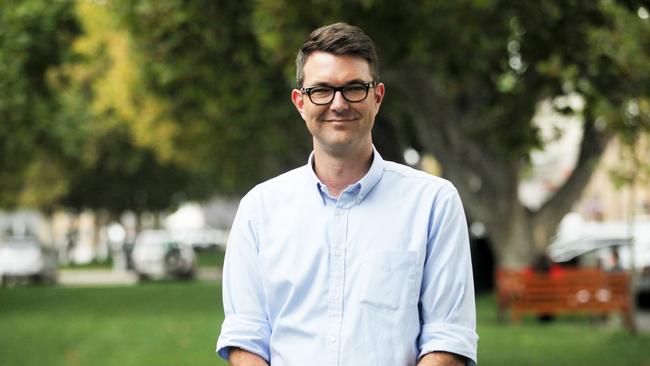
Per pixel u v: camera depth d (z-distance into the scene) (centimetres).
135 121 3509
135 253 4469
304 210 382
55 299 3108
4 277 4212
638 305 2684
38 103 2655
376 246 374
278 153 3744
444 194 381
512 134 1669
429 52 1492
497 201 2359
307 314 374
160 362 1452
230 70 1934
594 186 5109
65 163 4850
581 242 2759
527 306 2055
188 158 3809
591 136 2341
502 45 1493
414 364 374
